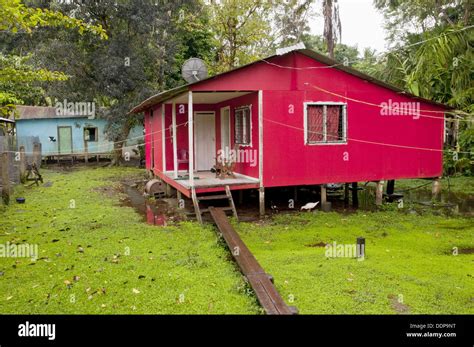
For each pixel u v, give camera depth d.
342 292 5.13
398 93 11.50
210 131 14.23
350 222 9.41
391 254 6.90
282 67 10.34
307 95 10.61
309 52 10.20
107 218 9.61
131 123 22.45
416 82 15.01
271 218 9.90
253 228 8.86
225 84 9.87
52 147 25.08
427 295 5.05
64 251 6.92
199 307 4.66
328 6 18.86
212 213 8.98
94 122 25.61
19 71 9.02
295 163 10.59
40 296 5.05
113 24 20.73
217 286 5.28
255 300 4.80
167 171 13.62
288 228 8.85
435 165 12.17
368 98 11.20
